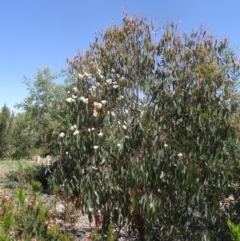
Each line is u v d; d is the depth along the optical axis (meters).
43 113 12.24
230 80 4.81
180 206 4.88
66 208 5.54
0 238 3.60
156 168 4.61
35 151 16.52
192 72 4.79
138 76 5.05
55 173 5.08
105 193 4.80
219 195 4.88
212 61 4.86
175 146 4.62
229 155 5.24
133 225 5.18
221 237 4.98
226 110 4.69
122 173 4.64
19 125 14.96
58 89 12.07
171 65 4.94
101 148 4.66
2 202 4.64
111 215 4.84
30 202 4.83
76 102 4.85
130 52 5.14
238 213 5.11
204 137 4.69
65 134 4.89
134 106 4.86
